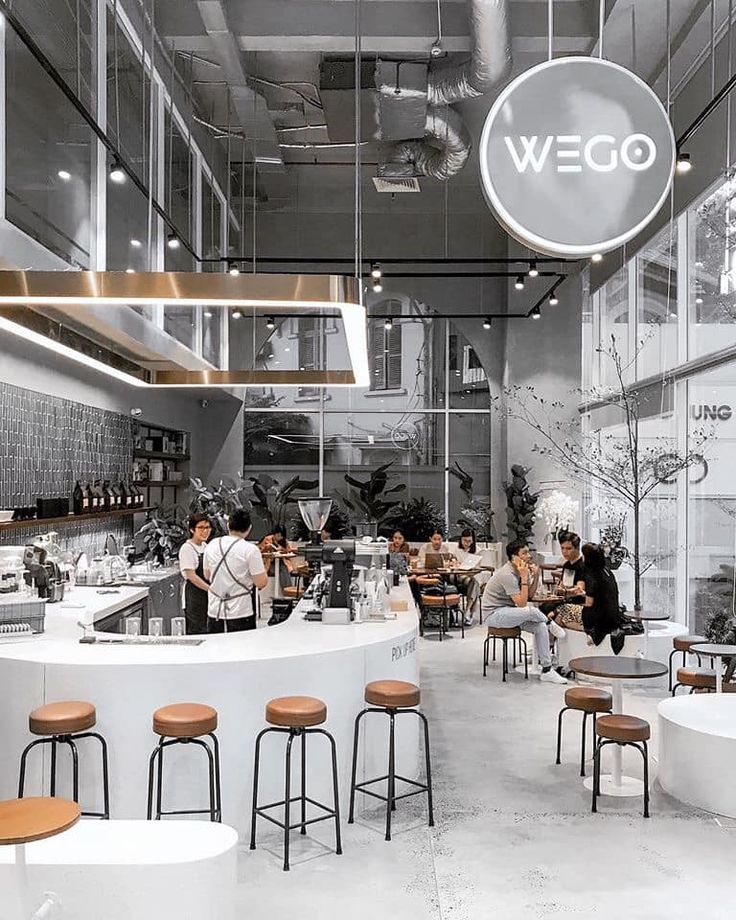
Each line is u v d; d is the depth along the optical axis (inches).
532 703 280.2
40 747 167.6
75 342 222.2
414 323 563.8
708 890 149.2
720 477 303.1
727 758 183.5
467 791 198.7
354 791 181.8
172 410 479.2
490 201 136.9
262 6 282.7
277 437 568.1
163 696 167.5
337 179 498.6
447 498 562.3
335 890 148.0
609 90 136.9
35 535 283.7
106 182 243.0
